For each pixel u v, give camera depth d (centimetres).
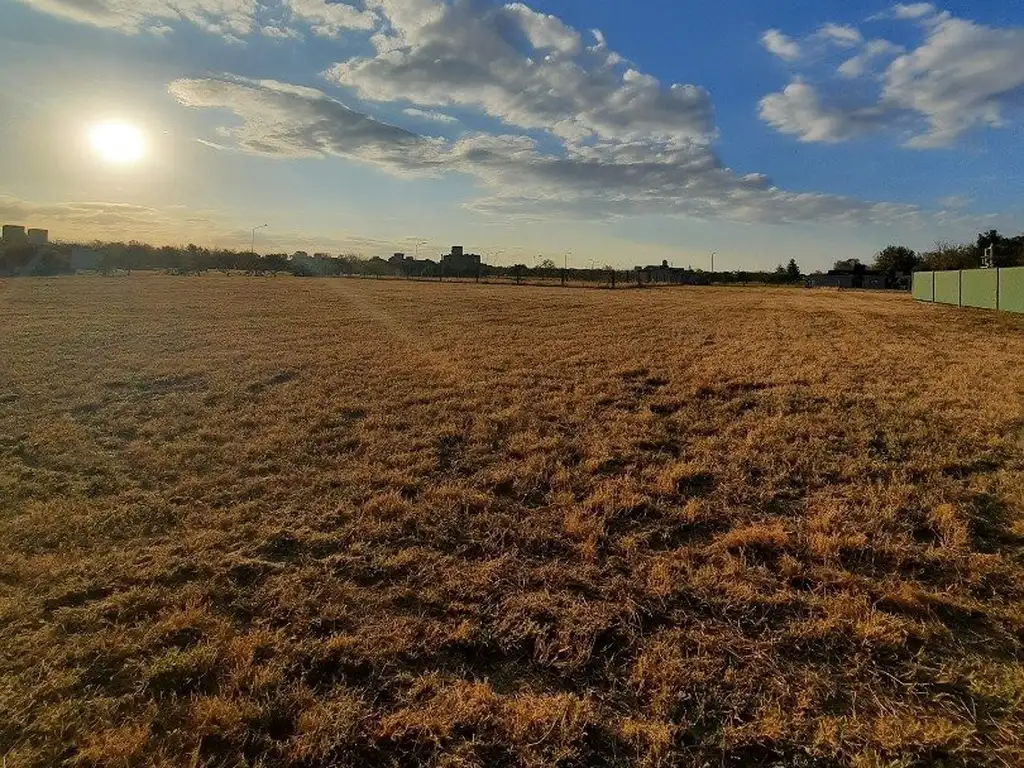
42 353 1259
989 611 331
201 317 2027
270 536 435
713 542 423
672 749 242
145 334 1572
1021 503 466
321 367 1118
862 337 1548
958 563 384
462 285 5106
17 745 246
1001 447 604
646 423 724
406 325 1850
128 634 321
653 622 330
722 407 795
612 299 3384
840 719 255
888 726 249
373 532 441
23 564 393
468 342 1465
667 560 396
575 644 310
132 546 424
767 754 239
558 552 414
